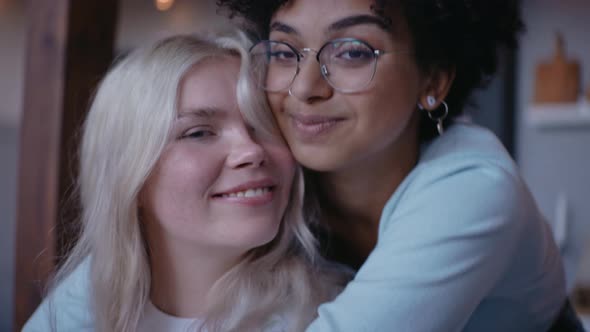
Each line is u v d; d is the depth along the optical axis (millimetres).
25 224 1795
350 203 1339
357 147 1107
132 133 1141
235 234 1121
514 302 1312
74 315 1324
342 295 1043
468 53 1253
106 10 1842
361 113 1075
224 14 1328
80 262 1374
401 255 1022
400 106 1123
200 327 1204
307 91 1067
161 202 1152
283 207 1200
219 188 1121
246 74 1139
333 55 1068
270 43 1144
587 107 2990
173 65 1125
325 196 1363
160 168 1133
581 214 3051
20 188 1808
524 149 3193
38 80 1776
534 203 1238
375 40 1068
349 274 1364
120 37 3572
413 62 1140
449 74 1241
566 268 3012
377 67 1070
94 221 1252
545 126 3100
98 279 1243
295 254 1291
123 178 1153
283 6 1116
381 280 1010
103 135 1207
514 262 1215
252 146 1109
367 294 1004
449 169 1123
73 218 1745
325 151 1110
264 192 1149
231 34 1225
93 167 1256
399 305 982
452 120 1363
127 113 1152
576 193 3064
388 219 1185
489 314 1306
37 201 1771
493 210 1056
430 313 991
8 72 3639
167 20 3549
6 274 3496
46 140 1758
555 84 3059
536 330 1420
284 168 1181
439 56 1197
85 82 1803
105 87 1220
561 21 3045
